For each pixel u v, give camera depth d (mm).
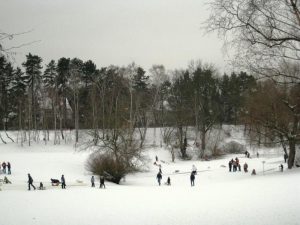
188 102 84125
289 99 34094
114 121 53812
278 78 12914
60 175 49281
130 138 51562
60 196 31484
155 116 92562
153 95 87188
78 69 88438
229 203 23562
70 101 97750
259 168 56781
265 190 28234
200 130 84250
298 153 56031
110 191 35031
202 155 77812
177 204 24953
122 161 49312
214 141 84375
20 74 59594
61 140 85188
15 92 72188
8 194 33125
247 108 46438
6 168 52906
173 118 83750
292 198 22781
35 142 82312
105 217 21234
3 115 74250
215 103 83625
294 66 12719
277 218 17203
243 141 84625
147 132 97062
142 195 31266
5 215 22812
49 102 87875
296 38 11789
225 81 83625
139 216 21141
